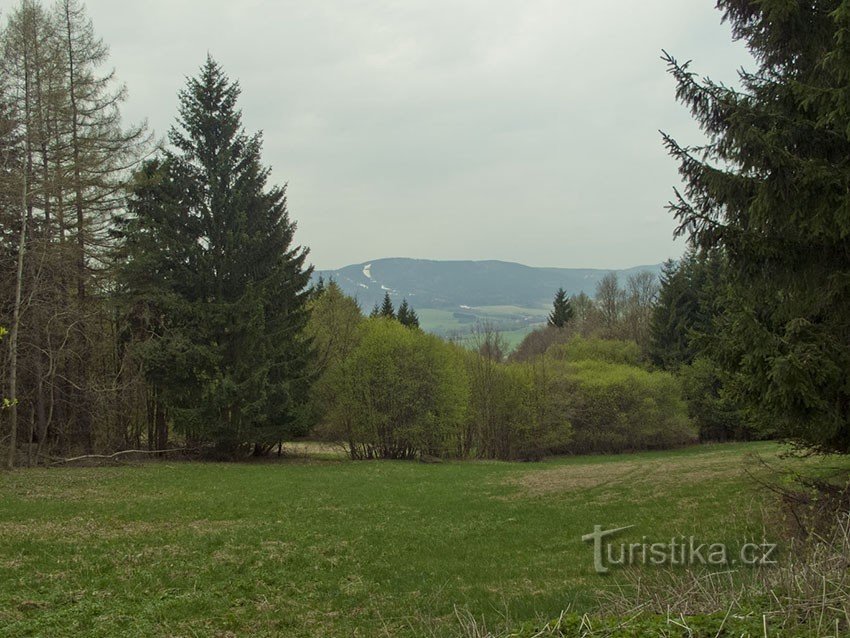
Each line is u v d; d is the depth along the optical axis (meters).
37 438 31.34
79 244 27.52
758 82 10.54
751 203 9.07
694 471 23.80
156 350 30.62
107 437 33.12
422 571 11.39
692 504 16.61
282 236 34.75
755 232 9.25
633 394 49.62
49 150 25.86
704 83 9.37
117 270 29.98
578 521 15.92
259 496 20.77
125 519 15.75
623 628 5.32
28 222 25.66
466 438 48.84
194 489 22.00
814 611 5.06
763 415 10.70
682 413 50.25
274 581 10.52
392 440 41.41
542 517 16.81
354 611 9.12
